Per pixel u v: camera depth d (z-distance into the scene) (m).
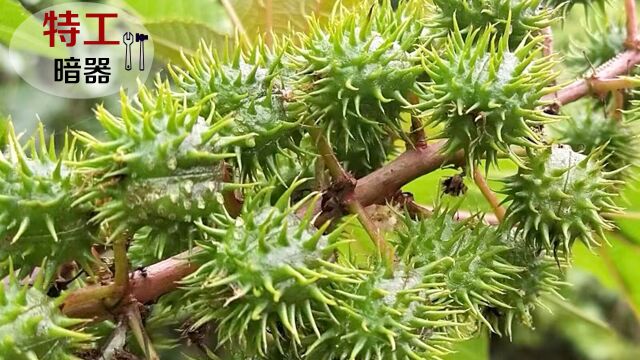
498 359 0.71
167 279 0.21
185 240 0.20
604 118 0.28
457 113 0.22
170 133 0.20
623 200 0.29
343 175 0.22
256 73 0.22
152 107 0.20
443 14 0.25
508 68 0.22
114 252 0.20
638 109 0.27
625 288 0.35
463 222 0.23
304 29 0.29
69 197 0.20
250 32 0.30
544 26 0.25
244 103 0.22
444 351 0.22
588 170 0.23
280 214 0.20
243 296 0.20
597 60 0.29
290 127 0.22
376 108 0.22
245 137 0.21
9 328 0.18
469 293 0.23
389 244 0.22
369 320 0.20
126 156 0.19
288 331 0.21
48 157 0.20
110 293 0.20
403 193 0.24
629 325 0.65
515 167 0.31
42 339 0.19
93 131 0.35
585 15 0.30
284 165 0.24
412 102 0.23
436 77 0.22
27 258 0.20
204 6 0.30
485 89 0.22
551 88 0.22
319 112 0.22
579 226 0.23
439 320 0.21
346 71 0.22
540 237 0.24
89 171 0.20
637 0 0.31
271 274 0.20
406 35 0.23
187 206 0.20
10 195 0.20
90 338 0.19
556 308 0.35
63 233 0.20
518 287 0.24
